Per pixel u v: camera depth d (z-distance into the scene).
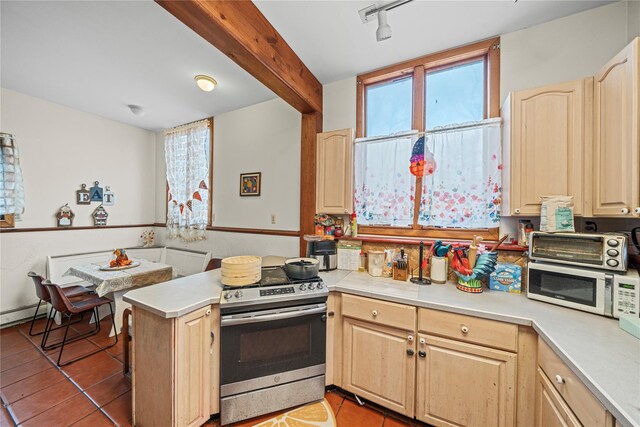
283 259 2.66
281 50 1.93
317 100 2.52
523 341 1.28
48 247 3.18
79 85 2.75
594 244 1.33
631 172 1.20
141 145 4.20
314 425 1.57
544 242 1.50
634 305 1.19
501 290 1.68
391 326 1.59
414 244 2.05
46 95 3.00
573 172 1.47
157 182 4.37
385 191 2.29
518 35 1.85
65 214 3.32
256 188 3.12
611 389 0.79
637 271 1.29
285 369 1.64
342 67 2.33
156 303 1.41
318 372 1.73
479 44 1.98
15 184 2.88
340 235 2.41
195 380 1.44
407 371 1.55
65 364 2.19
